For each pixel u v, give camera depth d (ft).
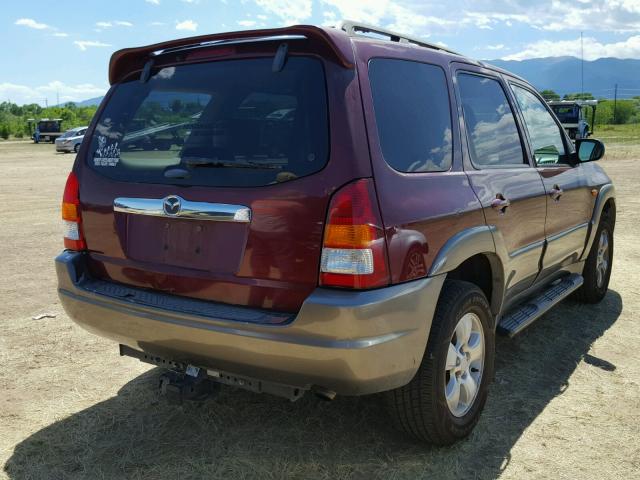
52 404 11.60
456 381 10.02
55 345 14.60
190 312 8.68
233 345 8.34
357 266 7.88
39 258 24.11
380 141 8.53
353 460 9.69
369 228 7.95
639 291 19.35
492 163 11.54
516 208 11.66
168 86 9.68
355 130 8.17
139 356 10.26
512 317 12.66
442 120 10.16
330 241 7.92
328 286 7.98
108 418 11.08
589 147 15.11
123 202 9.61
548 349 14.40
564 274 15.81
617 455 9.87
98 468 9.52
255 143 8.57
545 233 13.32
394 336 8.24
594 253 17.01
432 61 10.41
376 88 8.80
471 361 10.46
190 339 8.71
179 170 9.08
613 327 15.96
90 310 9.92
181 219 9.04
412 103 9.49
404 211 8.50
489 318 10.65
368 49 8.91
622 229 29.30
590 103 89.76
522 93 13.87
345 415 11.14
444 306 9.40
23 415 11.16
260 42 8.92
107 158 10.11
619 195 40.98
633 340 15.02
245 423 10.89
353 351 7.82
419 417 9.41
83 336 15.23
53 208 39.32
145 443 10.25
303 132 8.30
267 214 8.26
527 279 13.08
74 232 10.41
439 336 9.20
